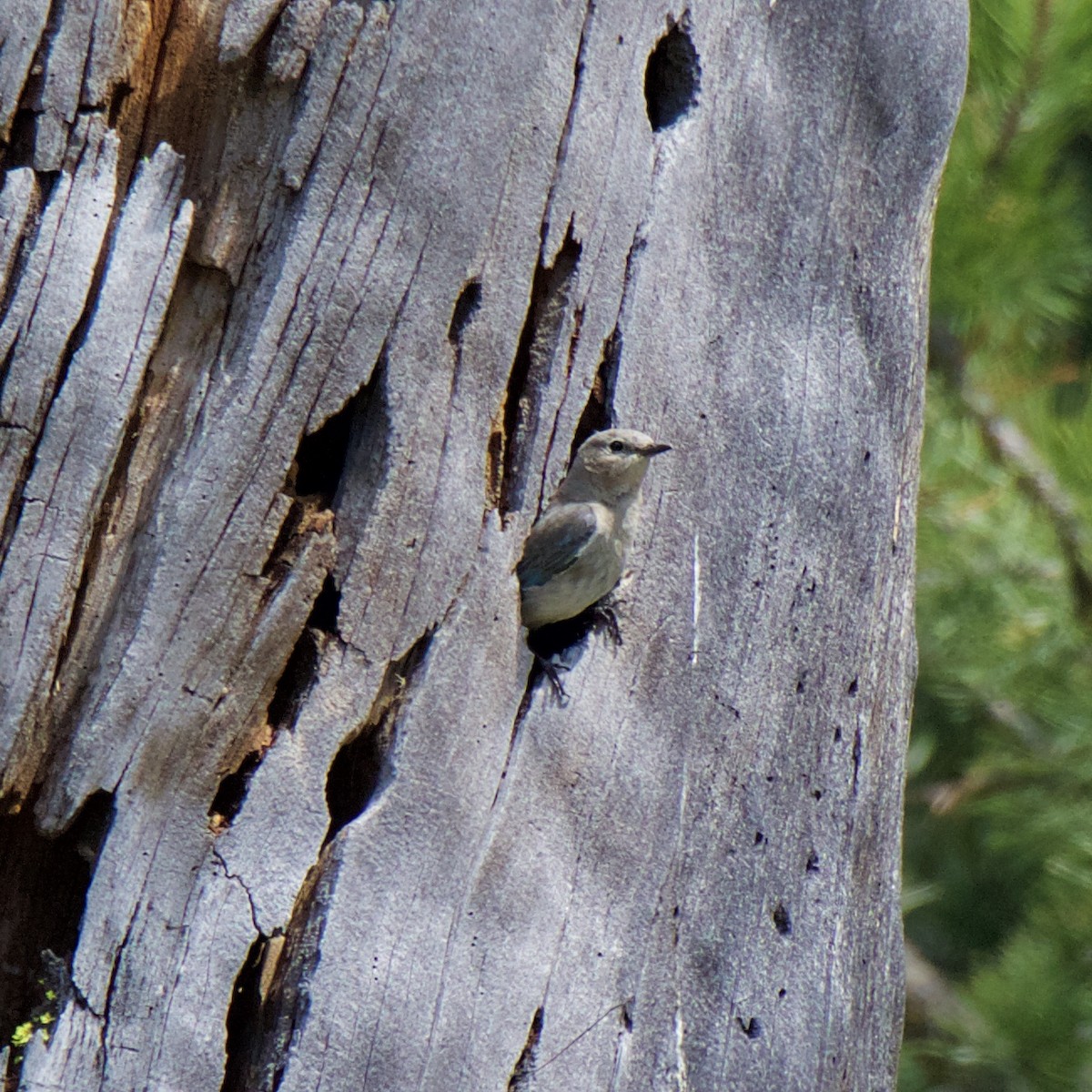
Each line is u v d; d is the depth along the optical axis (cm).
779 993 1045
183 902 852
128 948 838
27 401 827
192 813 860
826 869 1083
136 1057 829
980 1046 1593
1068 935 1589
